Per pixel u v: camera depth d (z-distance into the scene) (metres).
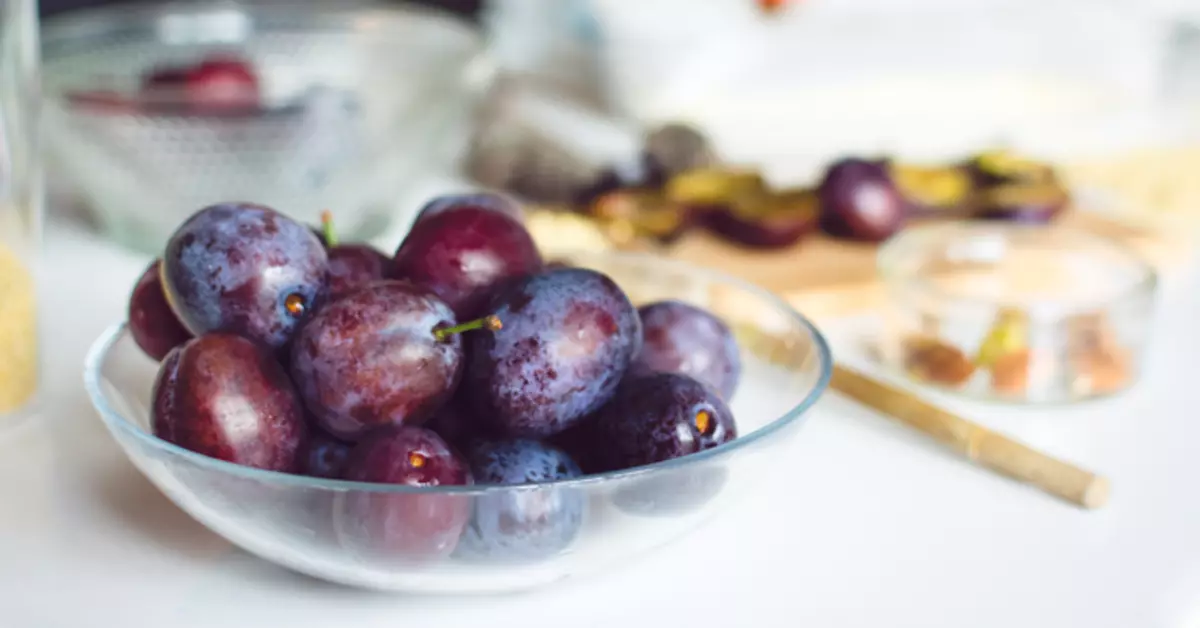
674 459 0.51
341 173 0.90
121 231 0.90
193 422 0.51
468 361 0.52
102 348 0.56
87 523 0.58
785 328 0.61
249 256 0.52
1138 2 1.48
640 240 0.91
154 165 0.86
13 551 0.57
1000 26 1.44
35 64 0.68
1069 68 1.46
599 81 1.22
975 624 0.54
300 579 0.56
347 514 0.49
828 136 1.22
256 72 0.97
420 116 0.91
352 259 0.56
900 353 0.74
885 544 0.58
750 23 1.34
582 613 0.54
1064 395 0.70
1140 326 0.71
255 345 0.52
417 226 0.56
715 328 0.59
